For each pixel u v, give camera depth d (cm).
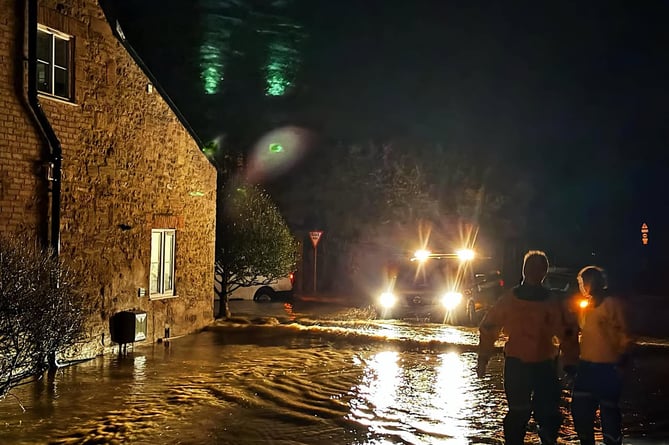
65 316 865
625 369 686
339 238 3127
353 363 1244
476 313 1880
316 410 909
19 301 796
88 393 995
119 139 1349
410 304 1966
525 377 664
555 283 2056
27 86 1128
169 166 1519
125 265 1371
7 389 830
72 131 1227
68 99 1229
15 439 770
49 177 1155
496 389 1038
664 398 1009
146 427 825
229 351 1362
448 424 845
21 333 809
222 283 1945
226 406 929
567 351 681
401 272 2073
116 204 1341
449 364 1241
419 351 1379
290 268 2077
